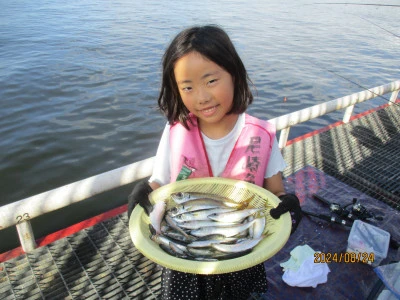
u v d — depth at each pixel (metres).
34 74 8.42
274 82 8.70
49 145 5.53
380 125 4.86
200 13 18.83
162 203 1.70
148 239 1.49
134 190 1.73
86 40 11.95
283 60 10.59
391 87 5.09
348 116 4.82
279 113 7.07
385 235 2.54
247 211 1.75
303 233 2.74
